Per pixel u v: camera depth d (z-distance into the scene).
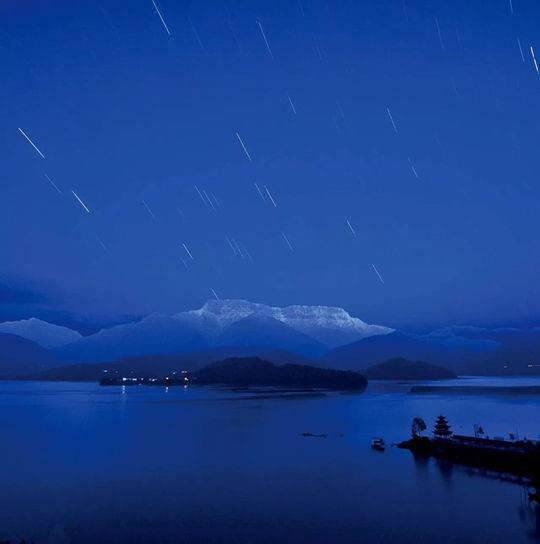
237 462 78.69
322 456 82.81
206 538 47.62
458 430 109.81
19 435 110.12
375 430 114.00
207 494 60.91
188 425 126.31
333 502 57.16
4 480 68.12
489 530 47.84
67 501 58.53
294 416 146.50
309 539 47.12
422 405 177.50
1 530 49.84
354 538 47.09
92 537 48.09
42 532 49.38
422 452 83.56
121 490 62.81
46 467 76.06
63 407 187.38
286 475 69.81
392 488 62.06
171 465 76.81
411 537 46.91
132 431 115.31
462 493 58.91
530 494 55.28
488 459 73.00
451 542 45.62
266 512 54.22
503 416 138.38
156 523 51.44
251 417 144.50
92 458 82.75
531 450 71.00
